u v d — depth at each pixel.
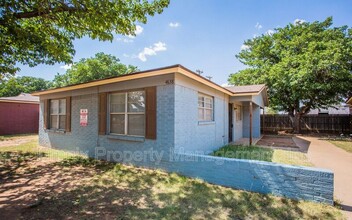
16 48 5.57
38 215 3.01
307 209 3.11
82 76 23.39
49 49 5.12
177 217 2.92
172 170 5.05
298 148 8.74
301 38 15.63
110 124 6.72
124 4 4.44
